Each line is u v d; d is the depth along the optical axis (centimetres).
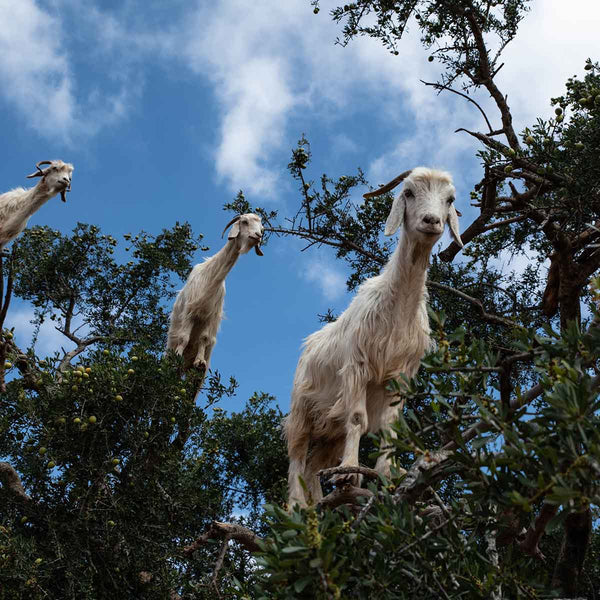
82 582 617
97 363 691
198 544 575
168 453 689
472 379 385
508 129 786
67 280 1131
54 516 650
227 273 1004
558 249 670
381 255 921
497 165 679
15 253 1102
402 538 364
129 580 659
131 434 678
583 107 675
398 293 623
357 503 505
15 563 600
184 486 688
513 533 421
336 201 909
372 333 626
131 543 657
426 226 585
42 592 612
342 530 357
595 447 310
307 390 708
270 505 357
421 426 393
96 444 674
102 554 651
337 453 726
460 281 889
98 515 662
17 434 675
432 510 454
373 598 347
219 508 732
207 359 1037
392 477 394
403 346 626
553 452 317
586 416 329
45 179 1186
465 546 375
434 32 900
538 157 662
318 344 708
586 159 642
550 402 328
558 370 347
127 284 1138
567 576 541
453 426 374
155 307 1154
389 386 397
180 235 1175
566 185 650
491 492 353
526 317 870
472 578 368
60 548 620
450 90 814
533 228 909
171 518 679
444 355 389
